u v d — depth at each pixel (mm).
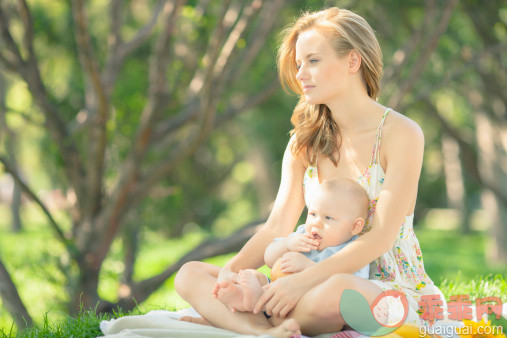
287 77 2689
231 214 22438
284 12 7672
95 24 9109
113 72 7281
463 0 8969
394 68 7410
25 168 19891
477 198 32125
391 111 2477
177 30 7281
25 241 15141
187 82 7898
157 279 7312
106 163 8023
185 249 14406
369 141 2482
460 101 13336
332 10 2502
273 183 18172
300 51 2467
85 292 6773
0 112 9016
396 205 2332
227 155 17766
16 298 6273
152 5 9070
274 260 2439
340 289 2139
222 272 2439
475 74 11133
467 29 10164
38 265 6961
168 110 7836
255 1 6289
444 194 26328
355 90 2480
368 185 2473
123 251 8227
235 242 7406
